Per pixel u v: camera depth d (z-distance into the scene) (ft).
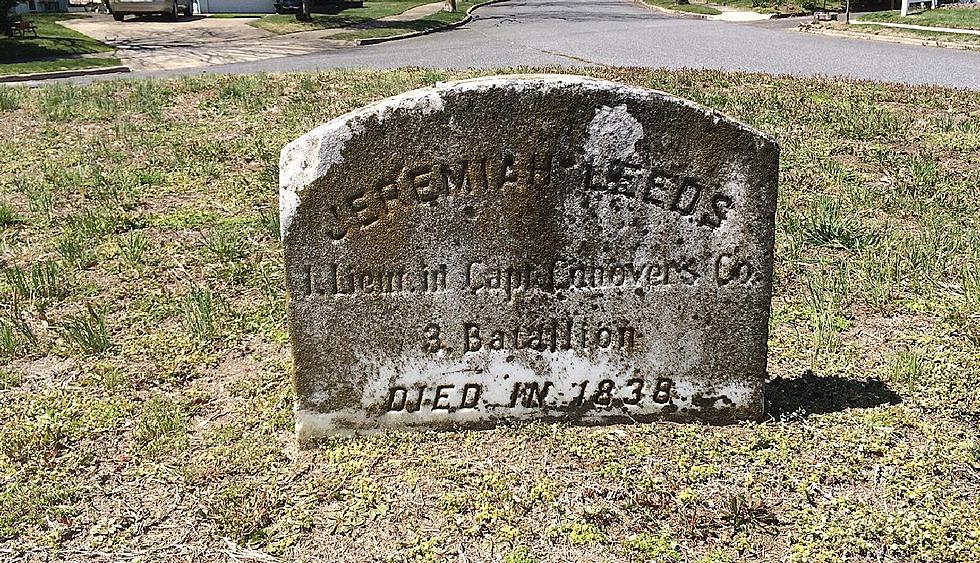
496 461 3.83
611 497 3.62
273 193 7.27
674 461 3.83
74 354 4.74
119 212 6.72
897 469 3.74
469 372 3.97
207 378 4.52
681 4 35.73
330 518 3.52
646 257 3.88
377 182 3.69
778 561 3.32
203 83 11.23
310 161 3.65
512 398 4.03
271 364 4.64
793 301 5.46
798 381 4.47
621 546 3.39
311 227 3.72
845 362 4.66
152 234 6.44
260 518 3.50
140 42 20.95
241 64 16.49
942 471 3.71
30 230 6.48
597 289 3.91
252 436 4.00
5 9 19.13
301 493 3.64
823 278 5.73
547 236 3.82
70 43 19.56
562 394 4.04
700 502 3.58
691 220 3.84
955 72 13.79
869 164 8.23
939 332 5.01
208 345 4.83
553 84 3.63
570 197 3.78
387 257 3.78
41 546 3.37
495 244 3.81
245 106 10.05
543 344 3.97
